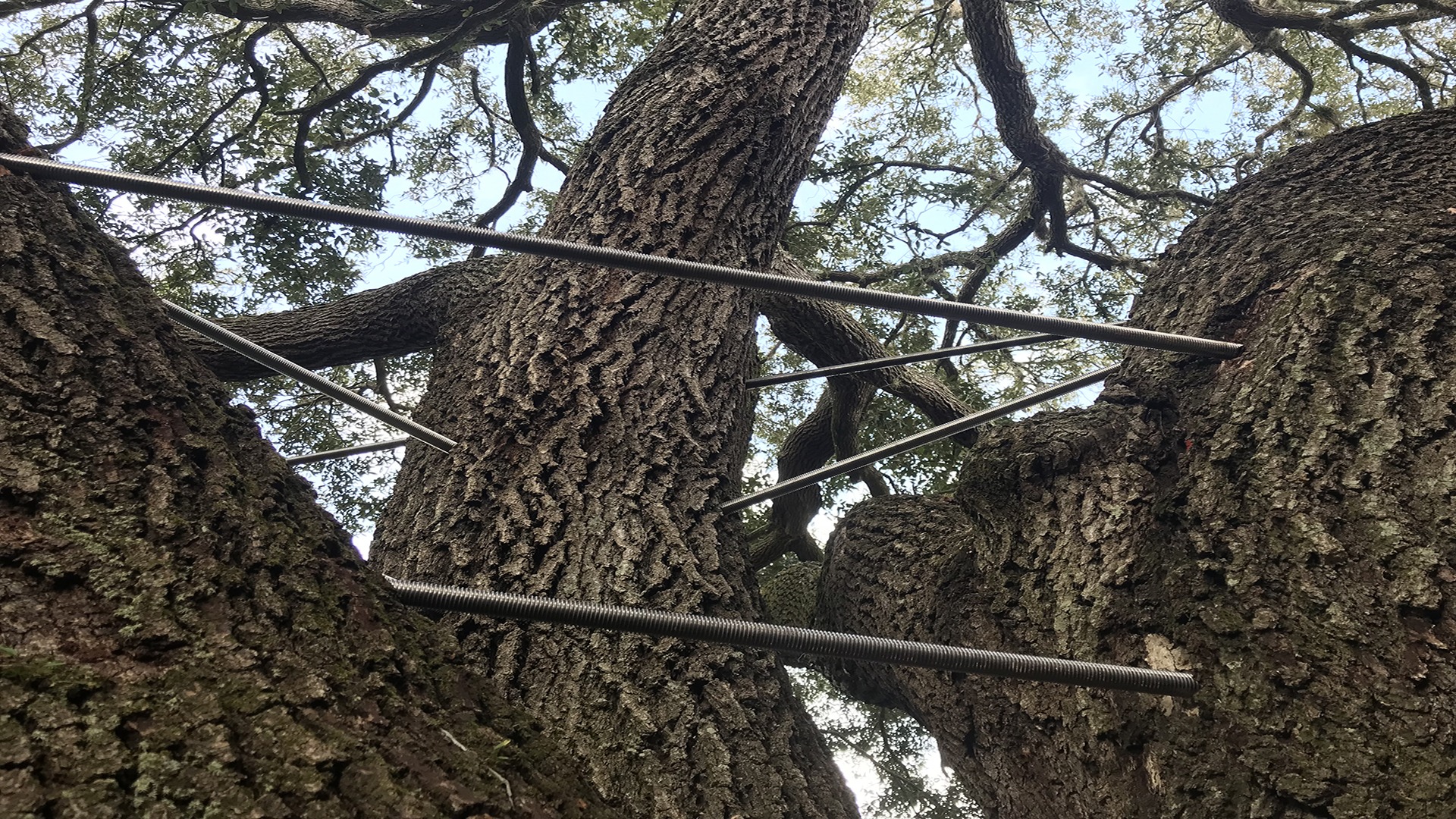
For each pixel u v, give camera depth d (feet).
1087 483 5.93
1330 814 3.64
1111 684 4.23
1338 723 3.89
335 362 11.32
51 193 4.26
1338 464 4.82
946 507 8.48
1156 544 5.26
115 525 3.05
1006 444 6.51
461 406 6.86
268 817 2.39
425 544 5.71
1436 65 22.47
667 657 4.80
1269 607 4.45
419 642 3.47
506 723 3.35
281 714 2.73
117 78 18.48
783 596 11.66
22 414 3.24
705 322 7.40
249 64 19.16
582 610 4.02
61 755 2.33
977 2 17.42
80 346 3.58
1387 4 19.17
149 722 2.52
